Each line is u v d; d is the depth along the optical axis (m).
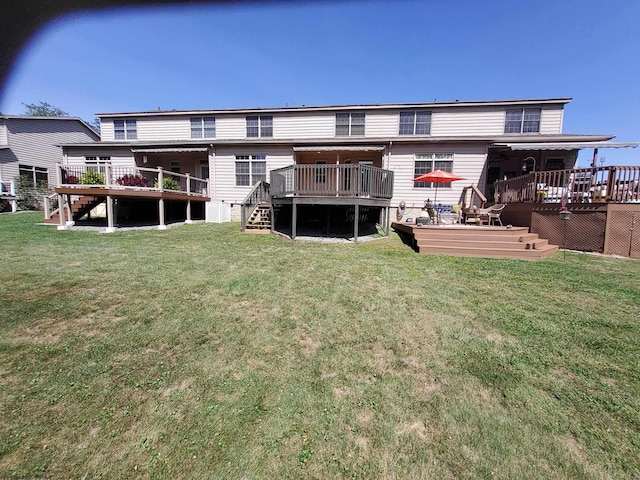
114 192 10.59
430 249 7.62
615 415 2.23
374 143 13.09
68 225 11.41
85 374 2.58
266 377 2.62
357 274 5.62
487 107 14.01
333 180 12.50
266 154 14.06
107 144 15.07
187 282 4.93
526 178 9.60
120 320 3.56
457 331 3.50
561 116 13.57
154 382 2.51
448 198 12.49
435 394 2.45
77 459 1.82
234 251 7.45
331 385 2.54
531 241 7.96
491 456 1.89
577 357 2.99
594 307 4.25
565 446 1.97
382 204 9.97
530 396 2.43
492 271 6.07
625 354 3.04
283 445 1.96
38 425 2.04
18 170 18.97
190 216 14.03
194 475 1.74
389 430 2.09
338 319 3.75
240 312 3.88
